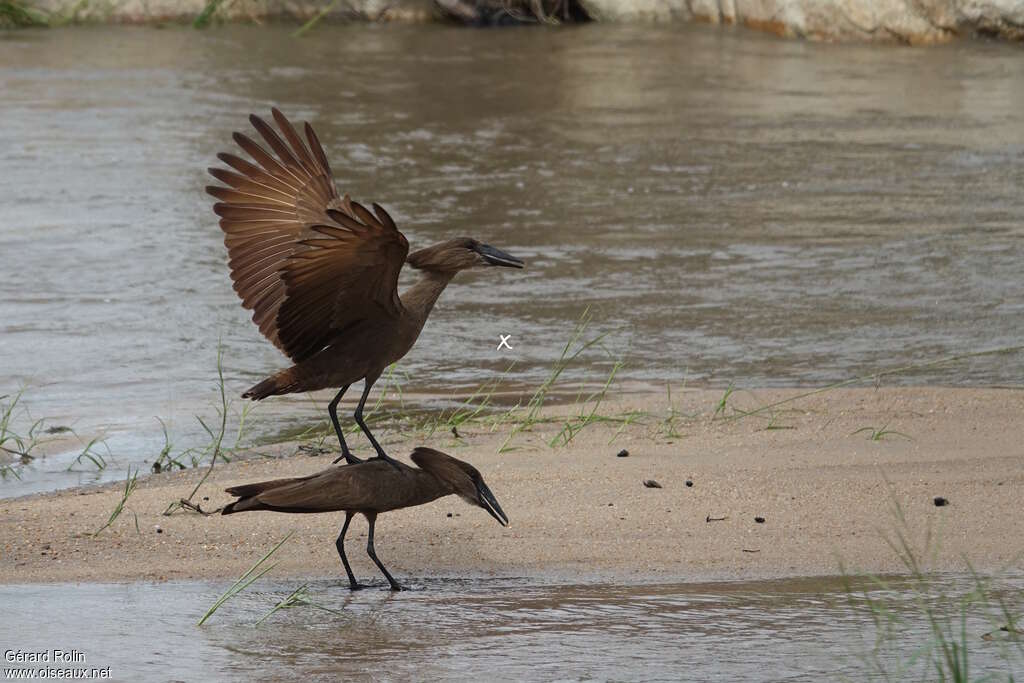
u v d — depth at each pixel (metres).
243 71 30.25
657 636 7.94
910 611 8.38
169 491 10.83
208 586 8.89
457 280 17.77
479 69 30.84
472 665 7.46
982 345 15.28
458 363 14.88
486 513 10.22
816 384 14.03
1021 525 9.94
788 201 21.00
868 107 27.14
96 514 10.21
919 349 15.16
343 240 7.45
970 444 11.91
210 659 7.54
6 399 13.60
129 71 30.03
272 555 9.48
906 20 33.03
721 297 16.92
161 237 19.19
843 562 9.28
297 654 7.64
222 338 15.56
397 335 8.68
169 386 14.12
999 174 22.47
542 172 22.56
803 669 7.43
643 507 10.31
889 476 10.99
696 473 11.09
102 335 15.51
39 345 15.14
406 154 23.59
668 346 15.29
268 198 8.15
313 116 26.17
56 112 26.17
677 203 20.88
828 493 10.60
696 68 30.91
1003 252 18.59
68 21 35.66
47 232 19.20
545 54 32.50
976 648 7.76
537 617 8.30
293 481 8.59
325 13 36.47
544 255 18.42
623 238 19.17
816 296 16.95
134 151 23.55
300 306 8.09
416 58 32.03
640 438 12.27
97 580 8.95
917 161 23.25
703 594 8.72
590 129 25.53
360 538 9.79
